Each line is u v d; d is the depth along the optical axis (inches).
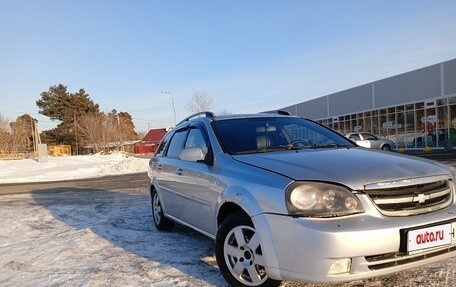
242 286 142.9
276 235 126.9
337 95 1469.0
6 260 202.2
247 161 155.6
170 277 166.1
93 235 247.1
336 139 195.8
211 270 173.0
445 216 128.7
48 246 226.5
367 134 968.3
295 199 125.2
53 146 2810.0
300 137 191.2
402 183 128.3
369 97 1293.1
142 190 501.0
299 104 1769.2
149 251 206.5
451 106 987.3
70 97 3265.3
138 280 164.6
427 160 155.4
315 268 119.2
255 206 134.0
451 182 140.3
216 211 160.7
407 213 125.9
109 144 3078.2
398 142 1171.3
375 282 150.6
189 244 217.5
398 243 120.6
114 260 193.8
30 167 1357.0
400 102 1157.1
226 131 185.9
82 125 3097.9
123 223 281.3
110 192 499.8
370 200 123.7
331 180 126.8
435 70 1031.6
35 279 171.6
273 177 135.7
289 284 150.4
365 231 117.8
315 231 118.8
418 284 147.1
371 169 134.0
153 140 4015.8
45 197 479.8
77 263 191.8
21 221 311.0
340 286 147.7
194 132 206.1
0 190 634.8
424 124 1072.2
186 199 196.5
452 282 147.5
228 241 148.3
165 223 247.0
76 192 525.3
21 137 3132.4
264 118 203.5
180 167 204.4
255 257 135.4
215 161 171.2
